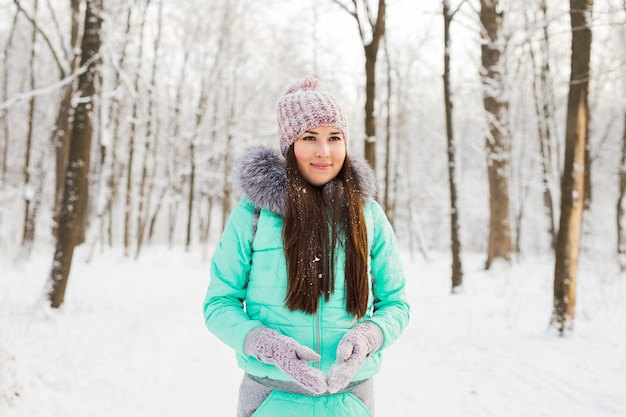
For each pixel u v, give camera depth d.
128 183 19.41
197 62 21.98
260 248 1.61
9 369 3.74
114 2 9.77
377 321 1.57
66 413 3.67
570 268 6.06
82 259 14.53
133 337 6.19
